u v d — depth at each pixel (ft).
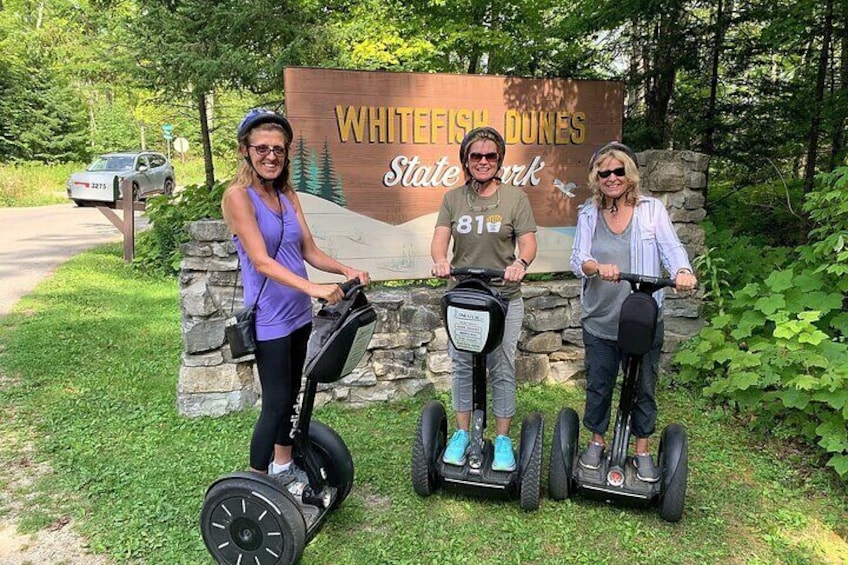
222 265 12.96
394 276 14.23
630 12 22.59
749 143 23.86
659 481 9.29
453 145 14.16
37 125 84.17
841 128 22.74
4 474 10.78
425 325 14.15
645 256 9.19
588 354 9.66
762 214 24.03
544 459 11.51
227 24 28.45
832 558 8.66
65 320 20.57
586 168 15.14
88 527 9.20
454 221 9.85
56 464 11.05
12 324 20.10
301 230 8.55
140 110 63.36
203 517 7.81
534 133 14.66
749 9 22.36
